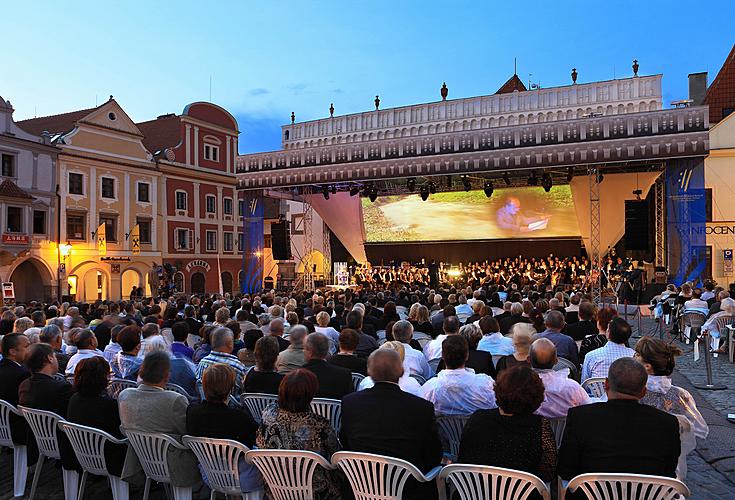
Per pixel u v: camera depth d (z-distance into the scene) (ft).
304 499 12.03
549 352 14.55
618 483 10.21
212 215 126.41
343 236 104.99
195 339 30.25
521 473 10.07
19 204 87.66
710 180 86.74
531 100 95.91
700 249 59.72
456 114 100.63
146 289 110.42
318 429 12.53
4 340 18.26
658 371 14.21
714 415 23.07
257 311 38.29
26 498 16.67
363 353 23.36
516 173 79.46
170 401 14.07
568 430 11.00
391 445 11.70
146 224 111.04
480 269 94.89
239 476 13.01
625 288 69.67
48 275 92.17
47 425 15.66
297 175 78.48
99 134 101.86
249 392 16.74
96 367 14.96
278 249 86.69
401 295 52.95
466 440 11.30
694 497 15.67
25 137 89.25
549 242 92.99
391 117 105.70
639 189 76.84
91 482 18.06
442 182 87.45
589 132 62.64
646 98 89.20
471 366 18.69
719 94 94.43
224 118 130.52
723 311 37.14
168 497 15.24
